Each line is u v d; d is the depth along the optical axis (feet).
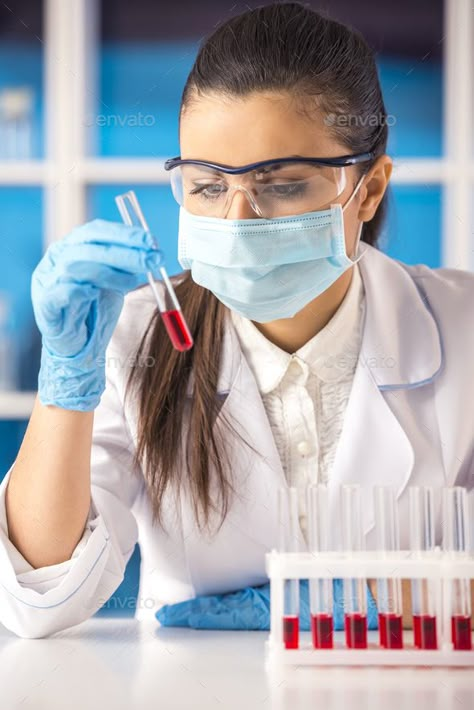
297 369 4.71
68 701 2.99
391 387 4.71
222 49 3.99
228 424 4.61
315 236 4.11
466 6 10.46
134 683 3.22
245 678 3.28
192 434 4.58
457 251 10.44
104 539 4.16
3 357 10.59
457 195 10.48
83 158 10.77
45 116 11.26
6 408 10.21
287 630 3.52
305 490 3.86
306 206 4.06
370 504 4.38
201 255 4.16
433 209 11.18
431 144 11.12
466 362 4.86
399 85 11.10
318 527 3.66
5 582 4.00
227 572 4.78
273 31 4.03
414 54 11.07
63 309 3.98
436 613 3.51
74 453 4.12
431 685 3.18
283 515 3.64
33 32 11.27
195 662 3.54
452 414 4.76
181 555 4.83
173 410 4.62
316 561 3.51
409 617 4.03
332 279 4.36
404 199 11.18
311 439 4.73
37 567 4.14
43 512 4.09
